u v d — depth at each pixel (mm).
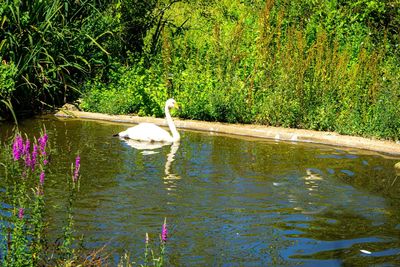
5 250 6109
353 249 7207
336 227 7926
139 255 6770
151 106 15469
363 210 8633
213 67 15820
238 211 8375
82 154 11227
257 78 15180
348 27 16828
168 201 8680
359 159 11633
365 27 17000
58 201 8430
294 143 13008
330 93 14281
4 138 12320
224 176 10070
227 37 16359
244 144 12727
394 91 13742
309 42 16500
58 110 15516
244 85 15062
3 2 14766
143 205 8461
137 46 18203
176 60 16141
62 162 10516
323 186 9711
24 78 14773
